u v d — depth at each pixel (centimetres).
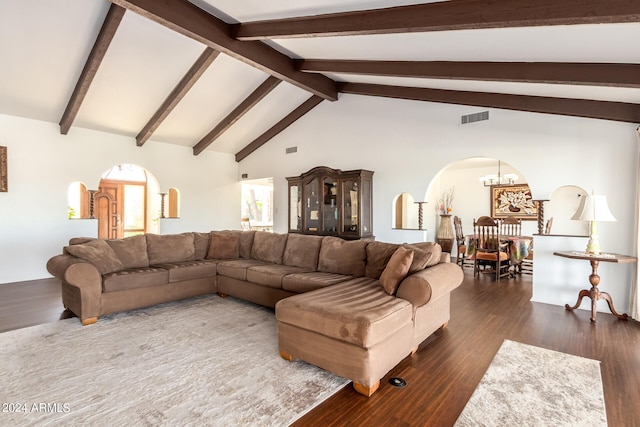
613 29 223
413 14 267
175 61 468
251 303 407
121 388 213
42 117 538
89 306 329
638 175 350
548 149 414
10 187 515
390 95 534
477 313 375
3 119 509
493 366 246
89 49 416
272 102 649
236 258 480
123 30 402
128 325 326
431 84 464
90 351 266
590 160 388
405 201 852
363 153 595
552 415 187
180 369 238
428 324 283
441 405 197
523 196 755
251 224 1035
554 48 277
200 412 188
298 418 184
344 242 385
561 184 406
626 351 271
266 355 260
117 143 632
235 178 832
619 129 372
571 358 259
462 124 485
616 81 281
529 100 415
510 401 201
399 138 551
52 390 210
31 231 534
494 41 288
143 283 369
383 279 285
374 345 210
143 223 894
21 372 233
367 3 275
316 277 348
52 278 545
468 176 839
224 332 308
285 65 486
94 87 491
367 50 382
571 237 400
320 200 614
